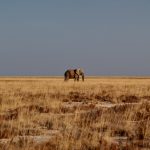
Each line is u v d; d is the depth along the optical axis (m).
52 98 40.09
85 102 39.69
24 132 20.88
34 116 25.31
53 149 16.98
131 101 40.91
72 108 32.06
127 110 27.42
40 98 39.06
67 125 22.28
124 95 46.75
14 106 32.19
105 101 41.62
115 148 17.41
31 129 21.56
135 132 20.67
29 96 42.16
